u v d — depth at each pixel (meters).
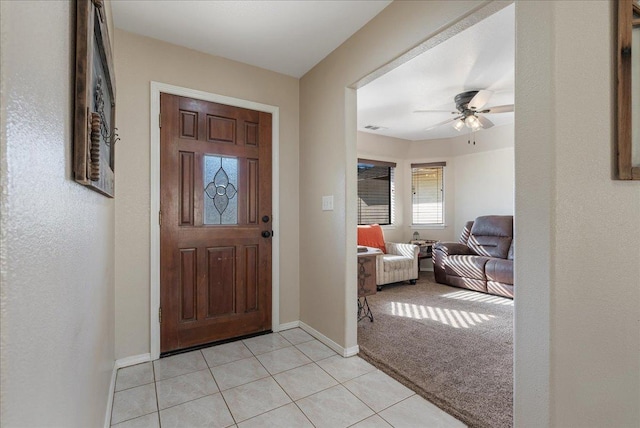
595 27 1.00
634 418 1.06
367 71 2.05
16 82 0.42
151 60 2.22
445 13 1.53
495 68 2.86
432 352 2.29
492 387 1.82
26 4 0.46
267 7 1.90
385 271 4.31
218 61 2.49
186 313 2.35
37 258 0.51
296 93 2.89
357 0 1.84
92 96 0.87
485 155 5.18
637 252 1.08
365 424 1.51
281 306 2.79
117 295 2.09
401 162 5.76
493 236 4.52
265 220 2.71
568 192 0.96
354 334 2.30
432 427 1.49
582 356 0.99
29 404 0.47
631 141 1.00
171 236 2.29
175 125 2.31
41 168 0.52
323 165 2.53
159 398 1.73
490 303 3.62
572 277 0.97
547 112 0.96
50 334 0.58
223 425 1.51
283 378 1.94
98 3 0.89
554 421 0.95
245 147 2.61
